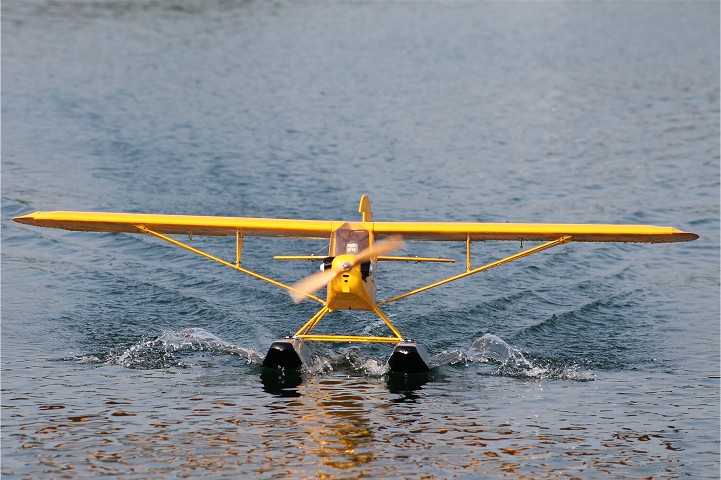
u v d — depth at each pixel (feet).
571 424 137.59
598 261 235.40
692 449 128.77
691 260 240.12
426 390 152.05
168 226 169.89
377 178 315.58
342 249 156.76
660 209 287.89
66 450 124.57
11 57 518.78
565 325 191.42
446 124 400.88
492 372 163.12
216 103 429.79
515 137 380.78
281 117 405.80
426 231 162.40
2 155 327.67
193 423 134.62
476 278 217.97
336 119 404.57
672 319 196.34
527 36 642.63
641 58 569.64
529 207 286.87
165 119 393.91
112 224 170.50
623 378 160.97
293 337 164.04
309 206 277.85
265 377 157.48
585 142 374.22
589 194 303.89
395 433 131.75
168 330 182.70
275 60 539.70
